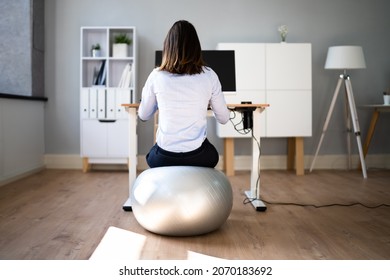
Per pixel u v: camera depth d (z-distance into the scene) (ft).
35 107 13.83
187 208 6.29
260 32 14.82
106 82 13.74
